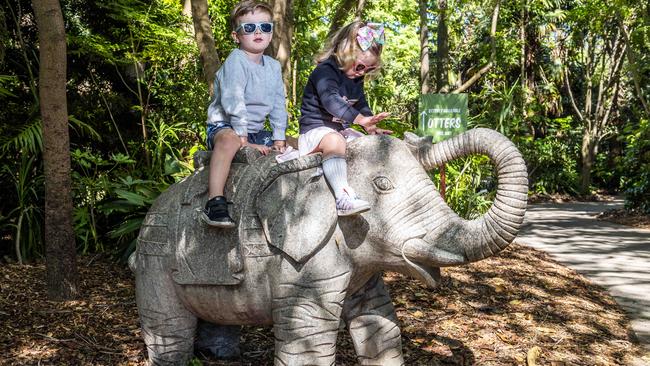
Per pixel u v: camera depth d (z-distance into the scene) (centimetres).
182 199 321
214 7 959
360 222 289
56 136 515
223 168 307
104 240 744
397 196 289
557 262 830
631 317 566
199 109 864
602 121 2420
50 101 511
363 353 326
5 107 755
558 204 2020
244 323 322
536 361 424
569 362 430
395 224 287
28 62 719
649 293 659
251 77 333
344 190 283
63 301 524
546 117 2414
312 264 289
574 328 514
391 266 296
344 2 923
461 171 900
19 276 605
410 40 1836
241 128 319
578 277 731
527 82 2297
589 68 2366
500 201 270
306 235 286
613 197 2369
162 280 325
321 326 291
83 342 425
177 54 841
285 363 295
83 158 754
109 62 792
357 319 325
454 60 2052
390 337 324
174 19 878
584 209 1783
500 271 705
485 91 1256
